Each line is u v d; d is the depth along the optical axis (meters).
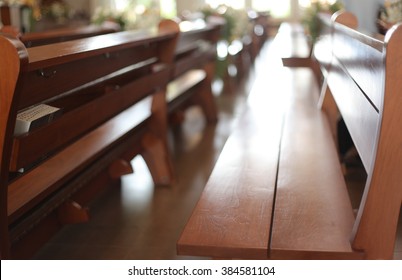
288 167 1.94
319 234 1.40
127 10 5.13
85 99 2.38
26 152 1.57
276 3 14.85
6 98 1.39
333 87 2.65
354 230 1.35
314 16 4.86
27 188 1.85
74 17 9.95
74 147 2.43
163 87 3.27
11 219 1.61
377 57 1.34
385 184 1.30
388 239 1.32
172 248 2.46
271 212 1.52
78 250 2.46
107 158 2.52
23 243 1.86
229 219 1.47
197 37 4.30
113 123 2.99
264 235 1.38
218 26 5.06
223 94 6.62
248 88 7.12
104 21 4.91
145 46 3.01
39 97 1.71
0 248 1.47
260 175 1.85
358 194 2.76
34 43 2.94
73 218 2.15
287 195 1.66
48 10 8.84
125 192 3.23
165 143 3.35
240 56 7.75
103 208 2.98
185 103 4.80
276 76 4.37
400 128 1.27
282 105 3.16
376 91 1.35
